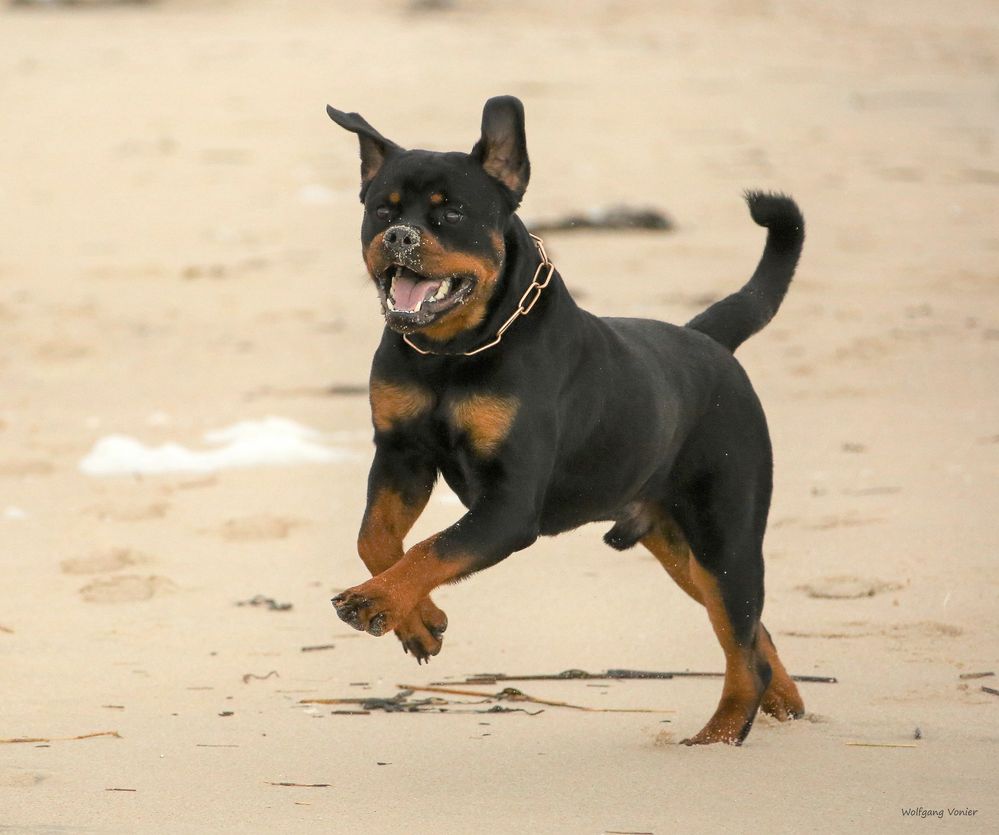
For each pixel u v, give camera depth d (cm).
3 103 4022
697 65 4869
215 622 1086
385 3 5975
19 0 5656
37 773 771
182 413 1750
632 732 855
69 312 2280
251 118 3875
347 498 1408
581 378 834
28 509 1386
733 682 857
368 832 681
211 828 687
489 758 802
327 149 3547
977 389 1769
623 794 737
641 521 916
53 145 3581
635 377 859
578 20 5766
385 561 830
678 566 942
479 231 807
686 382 891
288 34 5234
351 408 1762
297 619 1095
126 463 1530
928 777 757
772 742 834
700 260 2541
